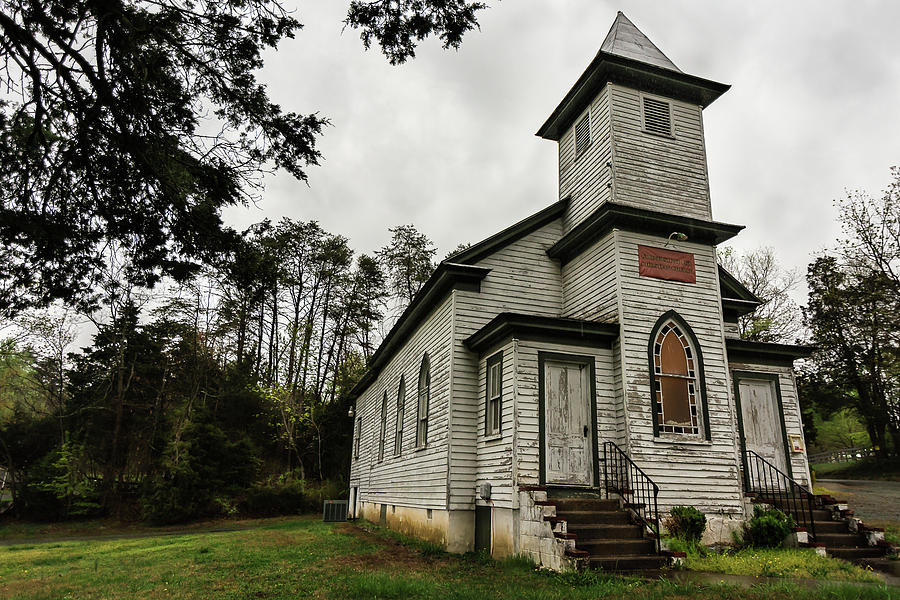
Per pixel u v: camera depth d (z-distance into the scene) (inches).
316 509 1282.0
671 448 496.4
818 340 1523.1
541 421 485.1
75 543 754.8
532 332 505.7
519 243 641.6
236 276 360.5
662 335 535.2
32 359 1236.5
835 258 1488.7
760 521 471.2
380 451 927.7
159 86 315.3
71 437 1171.3
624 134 598.5
